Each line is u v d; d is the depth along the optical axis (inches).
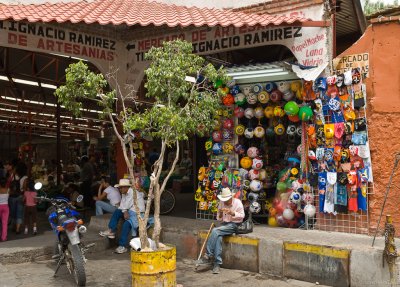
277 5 331.0
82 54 377.7
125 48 404.8
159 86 239.5
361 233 272.1
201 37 357.7
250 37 332.2
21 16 296.5
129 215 322.3
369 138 267.4
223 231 274.7
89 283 249.8
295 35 310.7
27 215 365.7
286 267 255.0
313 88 288.0
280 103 320.5
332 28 299.6
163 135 234.4
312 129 290.4
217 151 341.1
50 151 1134.4
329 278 237.6
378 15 469.1
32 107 699.4
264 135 336.5
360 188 269.7
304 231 286.5
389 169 262.7
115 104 436.8
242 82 323.6
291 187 304.8
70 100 232.5
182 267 283.3
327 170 284.2
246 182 328.2
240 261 274.7
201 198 346.3
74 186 440.1
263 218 337.1
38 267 280.7
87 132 948.0
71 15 317.7
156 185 237.1
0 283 235.9
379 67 266.5
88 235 338.0
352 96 272.2
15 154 967.0
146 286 217.0
